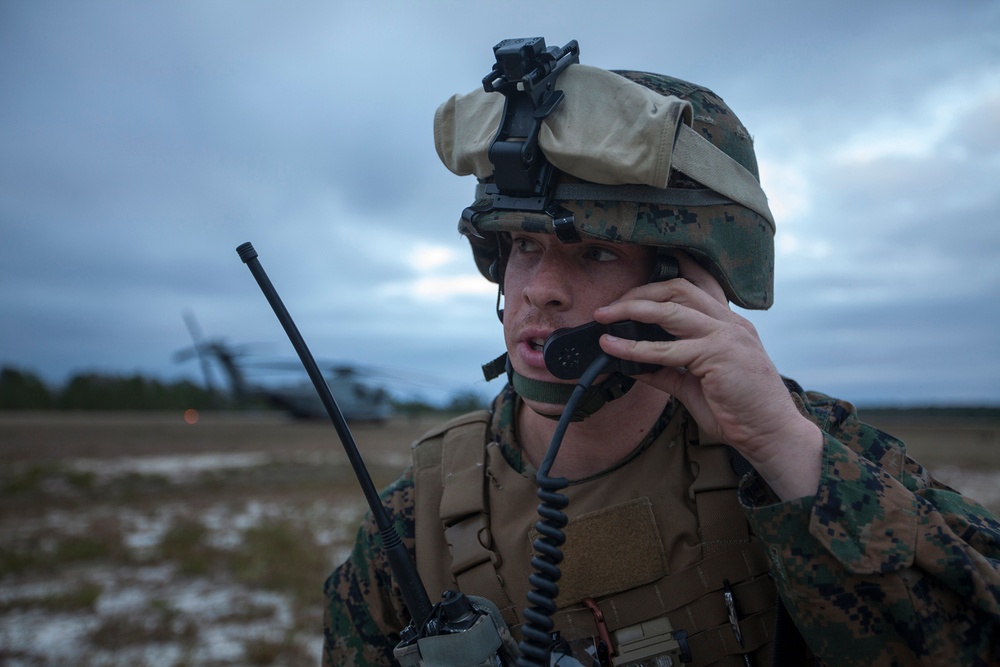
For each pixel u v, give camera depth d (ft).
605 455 4.06
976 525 3.40
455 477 4.25
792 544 3.27
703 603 3.74
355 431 129.08
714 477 3.86
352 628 4.34
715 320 3.41
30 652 18.62
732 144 4.07
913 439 112.68
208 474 61.82
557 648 3.44
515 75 3.53
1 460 73.87
